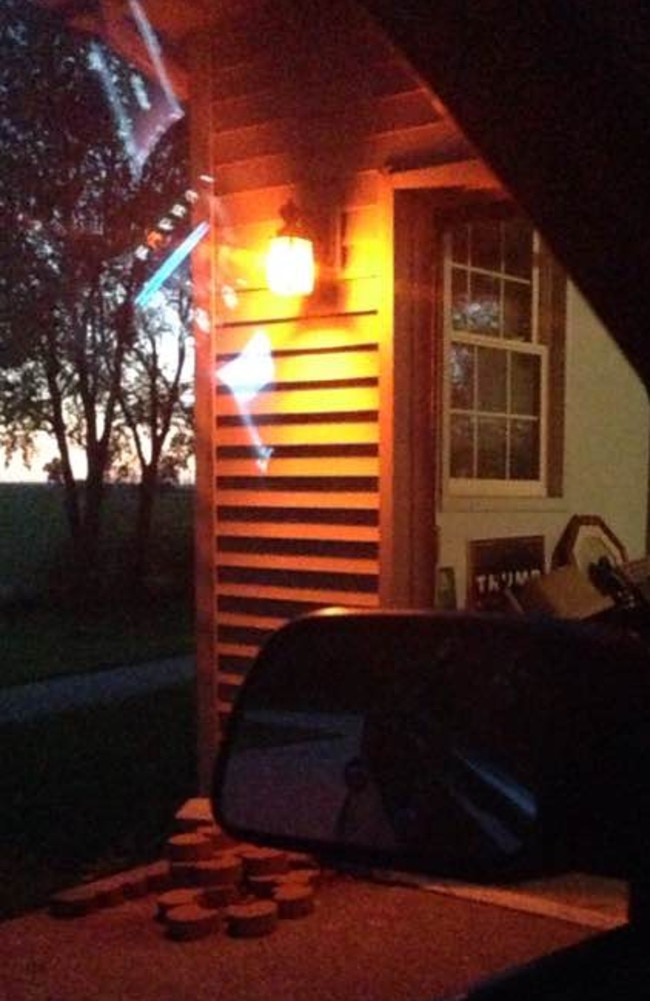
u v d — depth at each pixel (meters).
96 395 12.39
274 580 4.48
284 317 4.42
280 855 3.80
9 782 5.69
